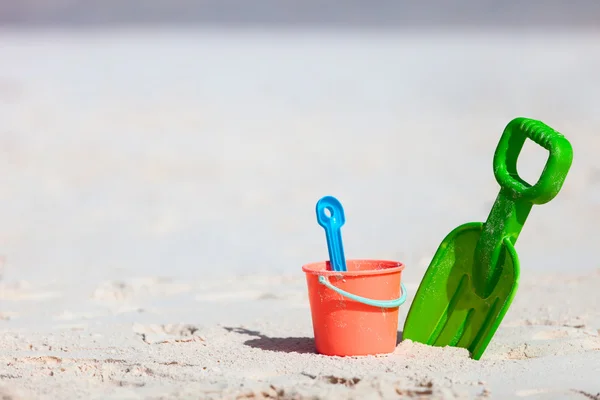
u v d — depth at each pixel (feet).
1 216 34.01
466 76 75.87
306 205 35.55
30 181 40.93
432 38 123.44
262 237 30.04
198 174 42.55
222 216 33.81
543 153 41.50
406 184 38.86
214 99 67.05
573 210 31.91
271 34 140.77
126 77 78.79
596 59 84.23
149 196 37.73
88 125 56.24
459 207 33.83
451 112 58.65
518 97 62.75
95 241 29.76
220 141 51.16
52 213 34.58
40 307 20.04
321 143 50.08
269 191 38.40
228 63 89.81
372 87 71.97
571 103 58.75
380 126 54.80
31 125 55.77
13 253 27.89
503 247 15.02
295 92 70.18
